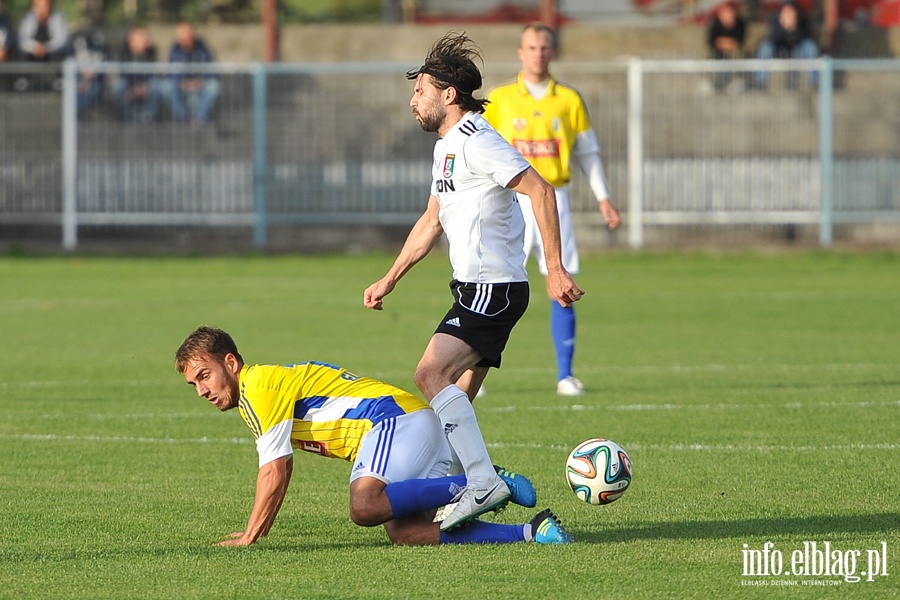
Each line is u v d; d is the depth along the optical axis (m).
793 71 88.38
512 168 19.47
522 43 35.31
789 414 31.25
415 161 87.19
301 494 23.36
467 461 19.06
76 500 22.72
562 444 27.83
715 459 25.94
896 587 16.91
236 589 16.88
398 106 92.56
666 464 25.47
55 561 18.41
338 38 106.19
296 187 87.19
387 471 18.72
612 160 88.00
